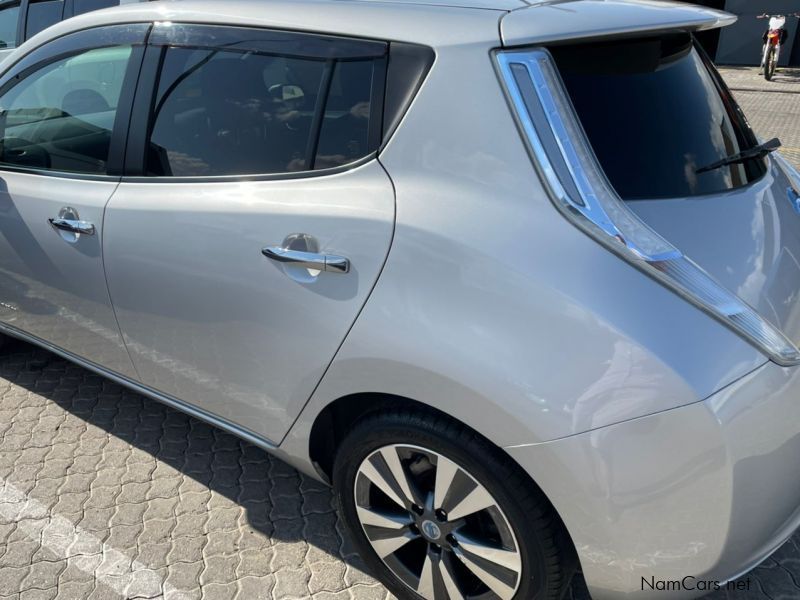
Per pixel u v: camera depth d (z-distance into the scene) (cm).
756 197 196
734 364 156
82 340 286
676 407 153
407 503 198
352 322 187
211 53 228
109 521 261
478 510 183
